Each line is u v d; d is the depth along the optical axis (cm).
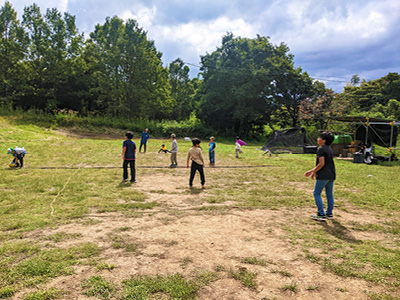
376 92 4641
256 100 3516
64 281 274
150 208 546
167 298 250
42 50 3103
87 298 246
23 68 3158
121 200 600
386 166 1364
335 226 470
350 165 1373
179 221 475
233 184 816
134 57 3503
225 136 3631
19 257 321
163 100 4059
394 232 441
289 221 491
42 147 1509
